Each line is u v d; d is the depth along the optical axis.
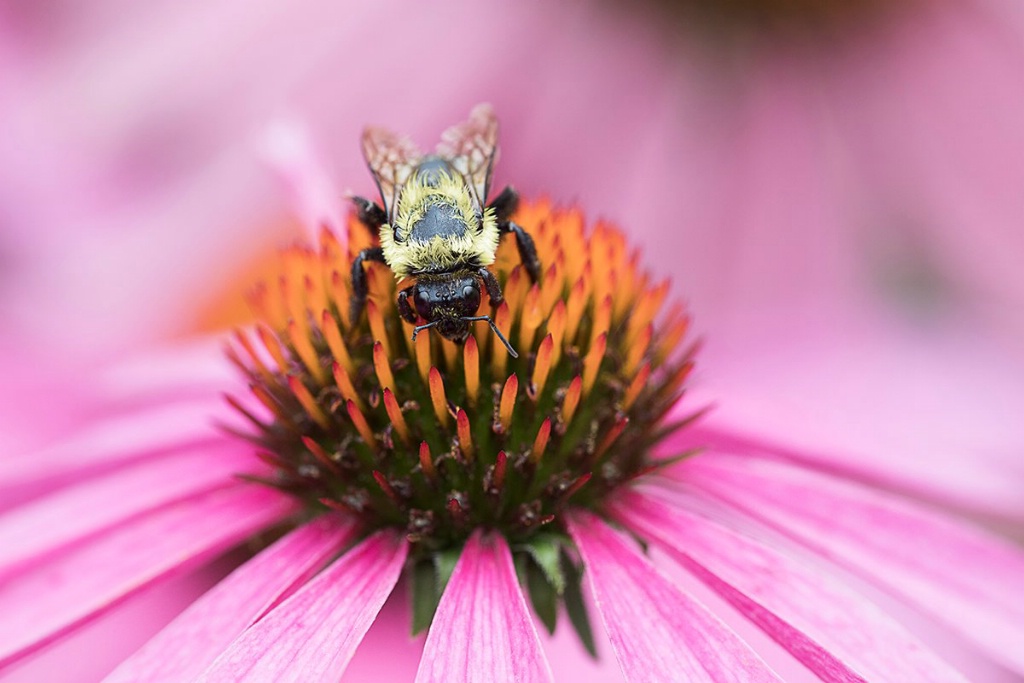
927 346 0.28
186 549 0.20
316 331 0.20
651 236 0.29
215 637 0.19
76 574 0.20
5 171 0.28
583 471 0.19
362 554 0.19
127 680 0.18
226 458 0.20
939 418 0.26
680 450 0.21
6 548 0.20
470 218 0.19
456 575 0.19
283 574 0.19
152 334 0.27
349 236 0.20
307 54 0.29
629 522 0.20
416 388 0.19
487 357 0.19
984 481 0.21
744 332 0.29
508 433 0.19
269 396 0.20
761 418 0.21
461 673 0.18
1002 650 0.19
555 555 0.19
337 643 0.18
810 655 0.18
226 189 0.28
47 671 0.23
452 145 0.20
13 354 0.26
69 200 0.29
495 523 0.19
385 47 0.29
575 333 0.20
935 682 0.18
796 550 0.23
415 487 0.19
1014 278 0.29
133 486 0.20
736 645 0.18
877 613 0.19
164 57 0.29
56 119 0.29
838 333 0.29
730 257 0.29
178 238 0.28
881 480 0.21
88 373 0.26
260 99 0.29
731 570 0.19
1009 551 0.20
